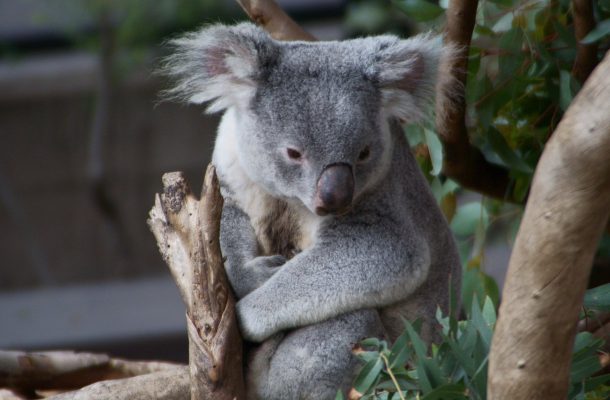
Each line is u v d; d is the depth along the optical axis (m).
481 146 9.50
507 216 10.56
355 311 7.73
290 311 7.53
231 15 20.98
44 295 20.92
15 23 23.70
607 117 5.02
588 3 8.34
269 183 7.89
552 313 5.36
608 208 5.20
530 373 5.47
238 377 7.17
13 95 23.05
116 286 21.09
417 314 8.44
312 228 8.30
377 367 6.84
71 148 23.22
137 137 23.11
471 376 6.73
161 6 20.47
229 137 8.30
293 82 7.74
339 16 23.33
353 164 7.55
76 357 9.52
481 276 9.92
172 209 7.20
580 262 5.28
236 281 7.88
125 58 21.33
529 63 9.18
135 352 18.39
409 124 9.12
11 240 23.12
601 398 7.79
